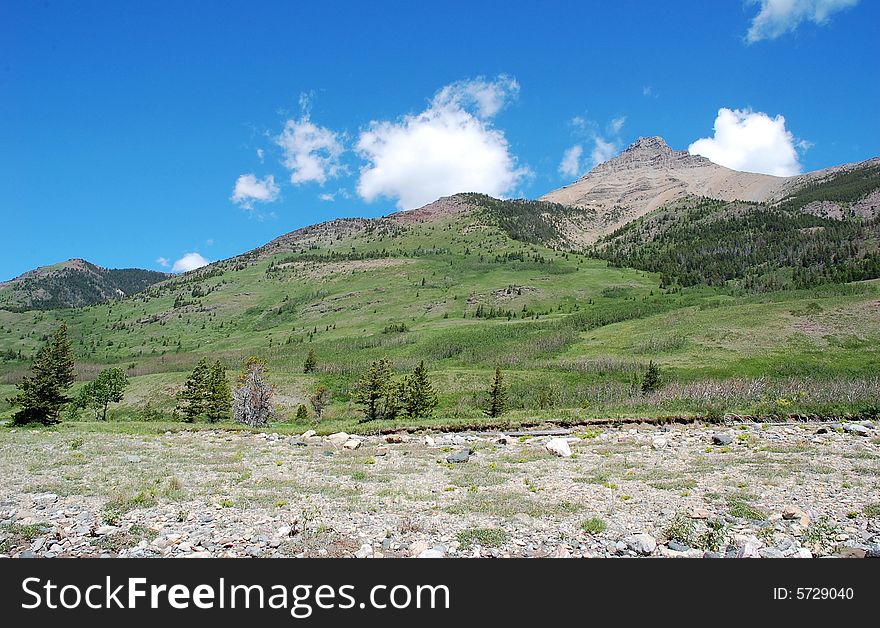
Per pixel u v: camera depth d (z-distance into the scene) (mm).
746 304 168625
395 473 19969
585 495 15898
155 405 99125
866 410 33094
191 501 15148
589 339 149000
